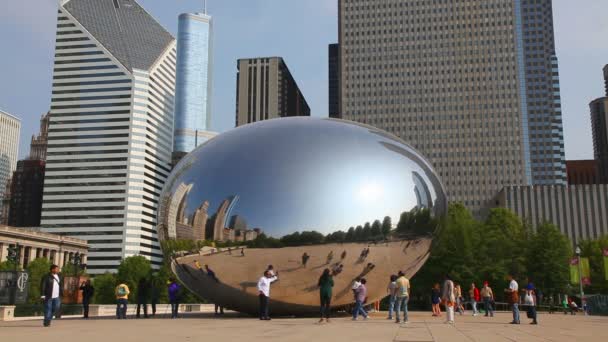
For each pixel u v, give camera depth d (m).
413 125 143.75
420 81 145.50
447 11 147.38
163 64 163.00
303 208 14.08
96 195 146.62
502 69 143.62
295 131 15.20
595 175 194.75
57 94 152.50
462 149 141.12
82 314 22.19
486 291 23.73
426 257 16.84
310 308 15.61
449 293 16.33
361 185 14.54
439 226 16.45
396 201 14.87
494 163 139.62
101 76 152.12
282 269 14.26
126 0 166.50
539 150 140.62
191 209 14.84
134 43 159.12
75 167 148.75
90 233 145.25
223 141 15.57
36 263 79.31
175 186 15.61
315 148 14.75
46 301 13.47
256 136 15.23
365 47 148.75
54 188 148.62
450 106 143.50
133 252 143.50
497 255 50.50
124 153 148.00
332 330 11.54
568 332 13.02
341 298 15.48
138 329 11.94
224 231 14.30
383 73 146.88
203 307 30.55
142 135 150.62
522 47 144.50
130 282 88.62
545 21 152.12
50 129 151.50
